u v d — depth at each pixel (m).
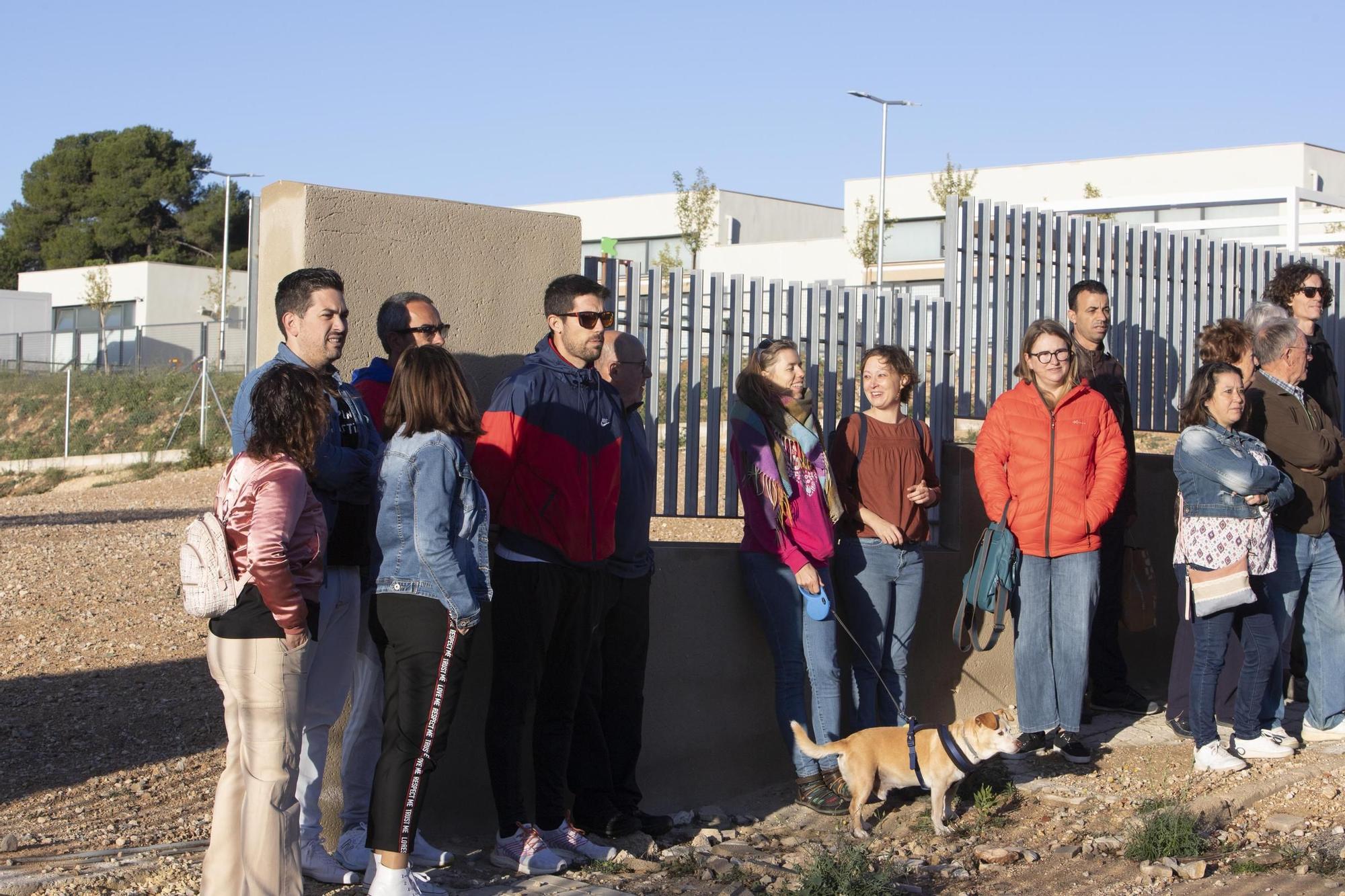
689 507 6.01
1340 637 6.72
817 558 5.63
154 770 6.75
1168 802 5.47
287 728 3.97
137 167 70.12
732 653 6.02
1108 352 7.60
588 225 43.69
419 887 4.28
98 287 51.41
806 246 38.72
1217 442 6.08
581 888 4.52
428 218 5.23
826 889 4.48
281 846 3.97
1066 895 4.57
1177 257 8.62
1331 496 7.18
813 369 6.60
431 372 4.24
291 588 3.89
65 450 28.23
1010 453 6.22
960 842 5.26
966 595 6.21
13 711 7.80
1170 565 8.46
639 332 5.83
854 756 5.37
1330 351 7.36
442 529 4.15
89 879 4.45
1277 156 35.28
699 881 4.68
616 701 5.19
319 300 4.32
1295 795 5.77
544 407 4.71
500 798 4.79
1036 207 7.72
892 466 5.98
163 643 9.59
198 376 30.77
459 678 4.23
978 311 7.35
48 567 12.57
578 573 4.79
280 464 3.92
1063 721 6.24
